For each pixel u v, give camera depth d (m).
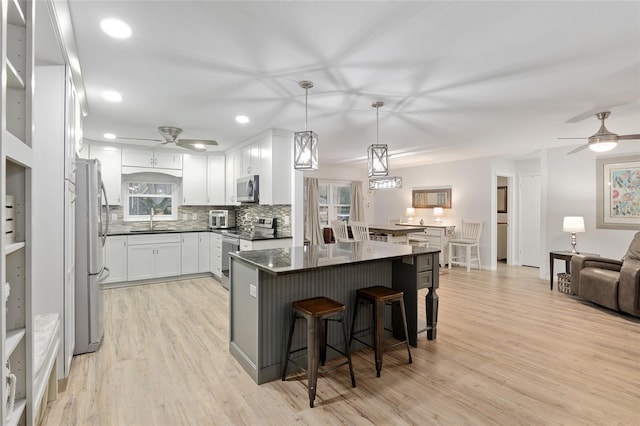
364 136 4.80
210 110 3.54
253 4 1.74
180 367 2.58
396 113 3.64
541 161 5.69
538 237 6.90
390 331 3.21
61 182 2.26
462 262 6.99
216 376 2.45
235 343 2.79
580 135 4.66
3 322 1.07
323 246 3.45
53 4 1.65
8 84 1.32
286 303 2.54
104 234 3.06
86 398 2.15
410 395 2.21
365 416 1.98
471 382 2.36
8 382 1.20
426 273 3.06
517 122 3.98
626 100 3.18
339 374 2.49
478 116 3.74
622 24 1.91
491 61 2.39
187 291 4.83
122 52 2.25
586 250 5.13
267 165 4.53
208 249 5.81
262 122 4.05
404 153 6.23
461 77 2.66
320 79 2.71
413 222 7.92
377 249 3.20
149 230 5.58
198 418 1.96
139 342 3.03
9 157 1.13
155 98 3.16
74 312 2.71
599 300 4.01
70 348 2.42
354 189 8.82
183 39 2.09
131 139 4.98
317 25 1.93
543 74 2.60
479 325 3.49
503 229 7.92
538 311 3.96
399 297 2.61
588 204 5.12
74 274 2.71
